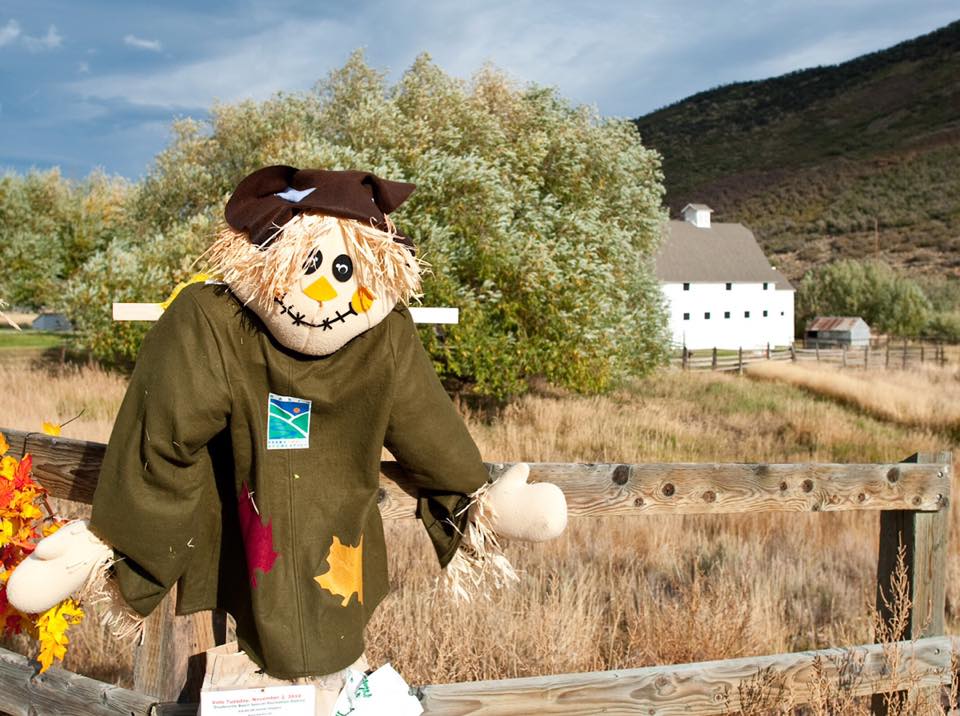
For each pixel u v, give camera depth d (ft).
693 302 178.60
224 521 7.49
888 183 365.20
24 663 8.93
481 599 15.64
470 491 7.89
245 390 7.05
